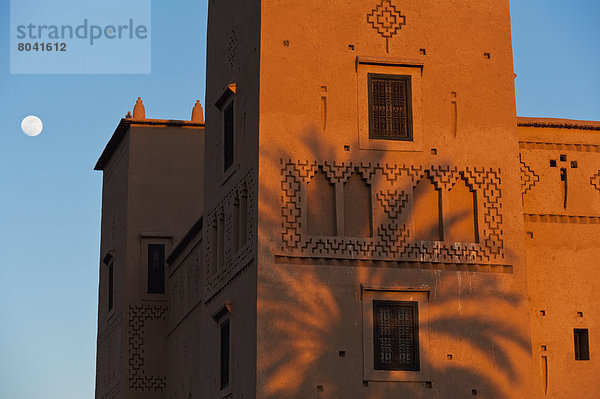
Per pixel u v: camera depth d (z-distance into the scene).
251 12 33.38
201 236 39.91
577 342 33.84
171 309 45.72
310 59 32.28
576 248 34.34
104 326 50.31
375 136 32.16
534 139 34.84
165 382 45.78
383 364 30.67
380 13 33.00
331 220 31.48
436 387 30.77
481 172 32.50
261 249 30.67
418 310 31.25
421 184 32.25
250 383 30.28
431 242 31.72
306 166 31.48
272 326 30.22
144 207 47.22
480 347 31.30
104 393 49.22
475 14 33.66
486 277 31.84
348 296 30.91
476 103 33.00
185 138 48.28
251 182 31.81
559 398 33.00
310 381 30.09
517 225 32.38
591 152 35.22
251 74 32.81
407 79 32.72
